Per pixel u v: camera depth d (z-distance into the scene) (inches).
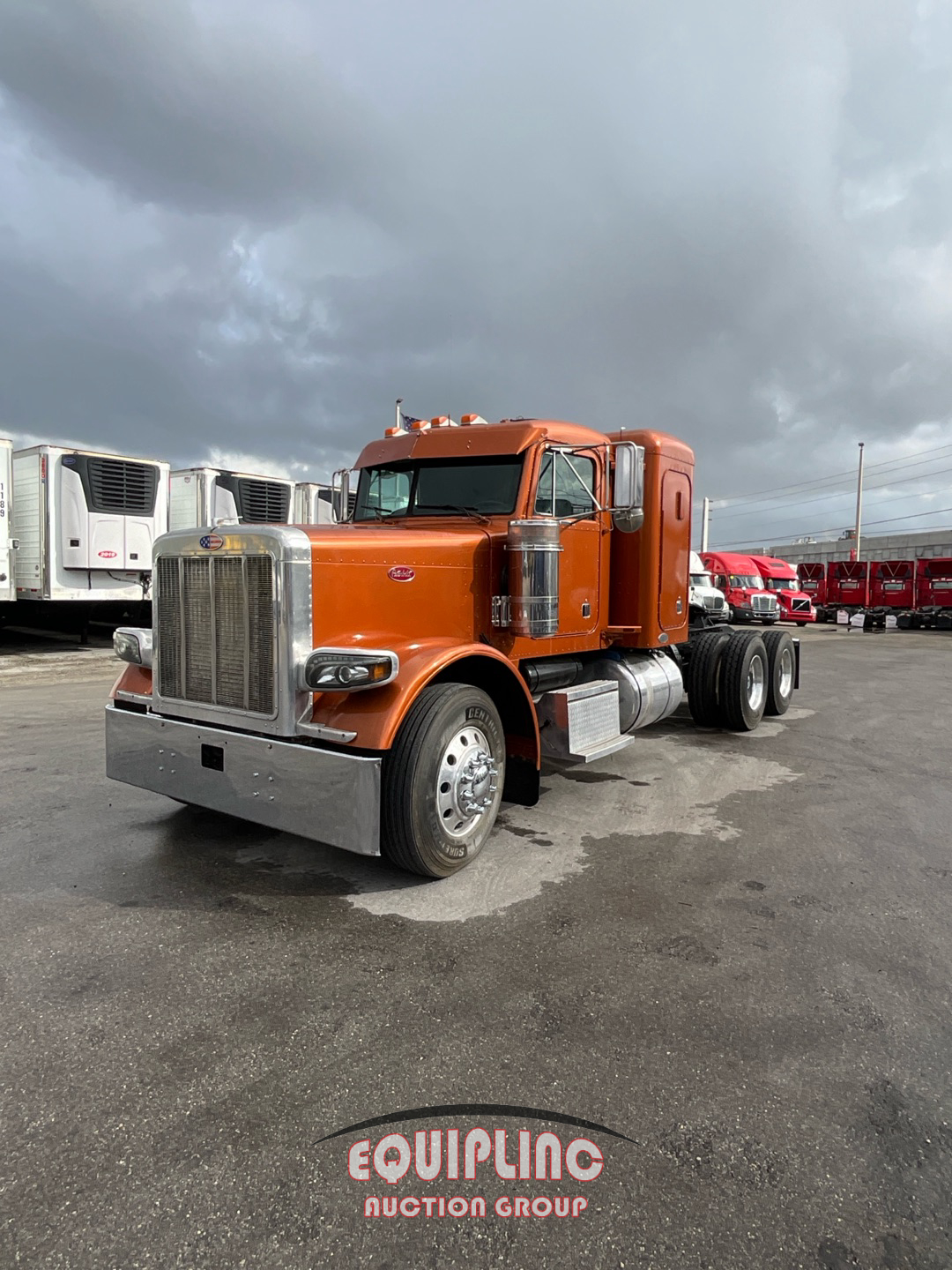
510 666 167.6
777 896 147.3
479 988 112.3
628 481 196.9
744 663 294.0
